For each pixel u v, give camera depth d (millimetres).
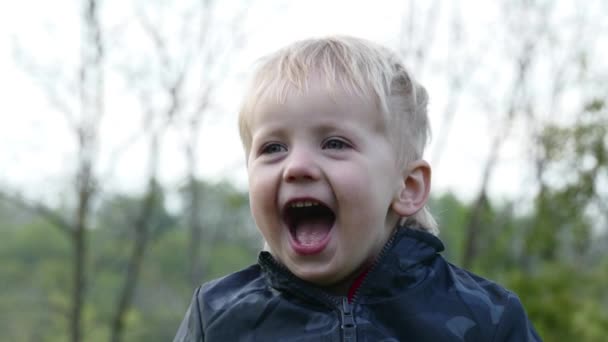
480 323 1974
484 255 10953
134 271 12602
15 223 19875
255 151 1972
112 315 15398
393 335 1962
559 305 8844
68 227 11422
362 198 1892
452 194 11227
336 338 1949
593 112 9359
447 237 11484
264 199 1920
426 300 2002
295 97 1926
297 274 1942
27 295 17438
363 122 1941
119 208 12188
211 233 13938
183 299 16844
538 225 9734
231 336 2061
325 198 1873
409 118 2086
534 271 10102
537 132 10242
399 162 2035
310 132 1905
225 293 2174
